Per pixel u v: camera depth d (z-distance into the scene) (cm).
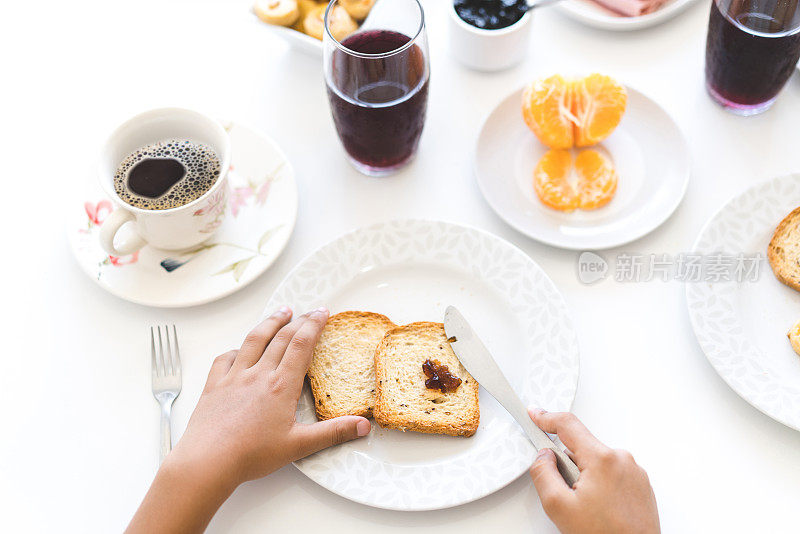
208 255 68
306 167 74
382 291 67
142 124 67
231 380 60
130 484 61
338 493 57
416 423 59
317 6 78
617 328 65
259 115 77
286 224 69
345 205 72
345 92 65
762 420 61
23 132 77
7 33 84
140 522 54
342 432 58
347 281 67
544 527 58
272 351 61
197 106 78
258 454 57
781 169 71
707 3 81
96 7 85
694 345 64
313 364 63
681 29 79
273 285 68
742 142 73
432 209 71
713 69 72
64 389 64
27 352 66
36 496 60
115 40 83
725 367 61
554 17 81
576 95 69
